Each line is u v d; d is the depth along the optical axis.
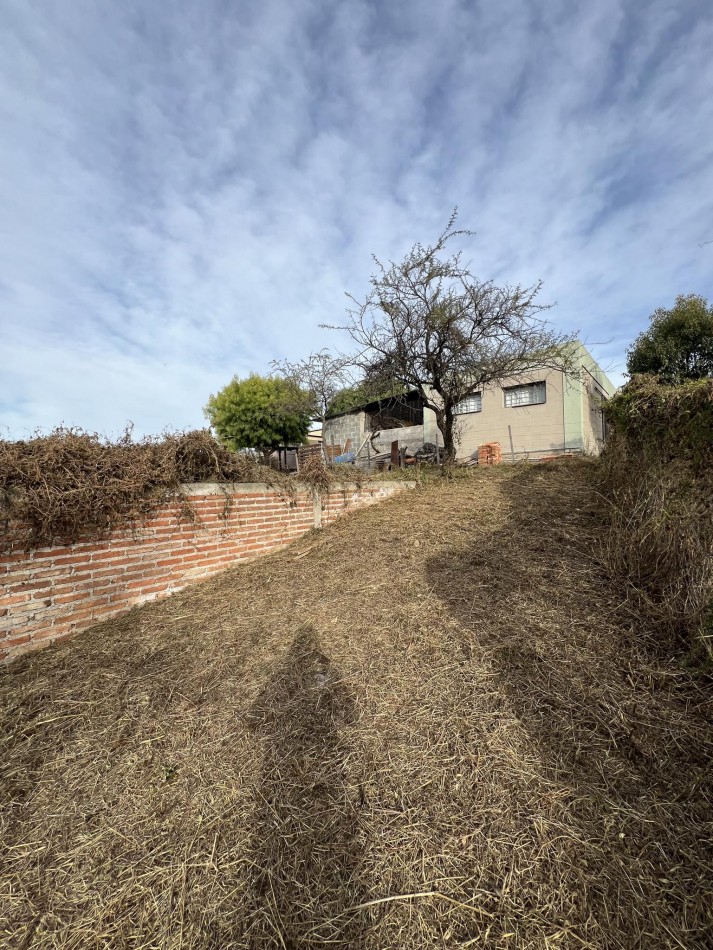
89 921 1.44
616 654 2.42
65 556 3.24
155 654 3.01
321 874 1.52
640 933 1.28
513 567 3.61
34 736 2.28
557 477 6.70
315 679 2.55
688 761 1.79
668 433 3.32
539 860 1.49
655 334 13.81
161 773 2.01
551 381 12.58
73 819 1.81
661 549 2.88
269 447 19.73
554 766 1.82
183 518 4.13
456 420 14.10
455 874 1.47
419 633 2.88
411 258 8.28
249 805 1.80
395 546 4.68
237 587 4.14
